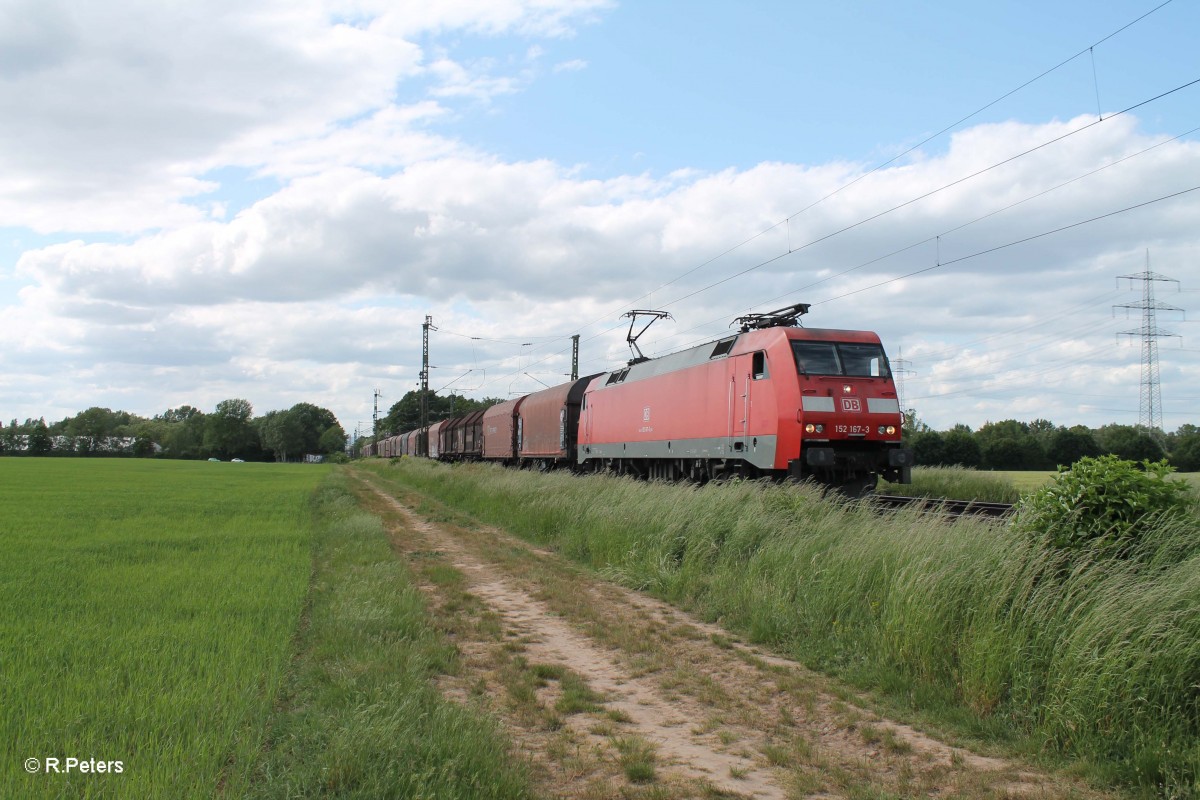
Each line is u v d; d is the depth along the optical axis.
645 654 8.24
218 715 5.46
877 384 18.92
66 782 4.33
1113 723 5.52
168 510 22.95
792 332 19.17
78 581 10.88
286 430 141.38
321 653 7.48
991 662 6.32
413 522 22.20
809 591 9.12
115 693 5.93
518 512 19.67
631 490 16.50
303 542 15.73
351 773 4.58
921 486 25.55
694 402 23.03
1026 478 32.72
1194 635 5.68
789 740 5.95
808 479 17.38
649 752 5.59
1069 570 6.95
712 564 11.67
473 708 6.14
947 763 5.45
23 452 137.12
